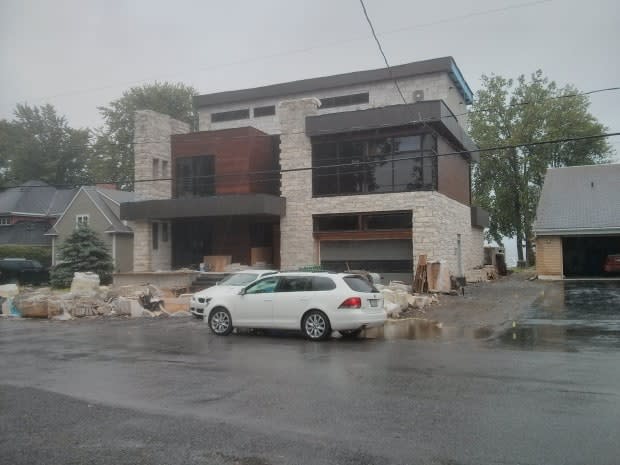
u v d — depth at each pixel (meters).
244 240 28.92
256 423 6.21
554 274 31.28
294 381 8.34
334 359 10.23
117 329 16.11
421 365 9.47
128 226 39.97
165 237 30.05
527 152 47.69
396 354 10.70
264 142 29.03
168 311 19.78
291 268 26.28
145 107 55.06
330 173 26.23
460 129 28.38
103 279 32.69
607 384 7.81
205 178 28.73
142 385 8.27
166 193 30.41
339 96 34.75
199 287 25.66
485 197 49.97
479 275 30.69
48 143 63.19
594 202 32.62
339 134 25.88
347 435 5.74
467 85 36.84
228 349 11.72
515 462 4.93
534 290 24.36
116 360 10.59
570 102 46.56
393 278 25.30
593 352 10.57
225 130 28.20
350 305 12.59
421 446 5.36
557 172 36.31
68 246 32.53
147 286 22.56
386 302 17.03
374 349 11.41
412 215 24.42
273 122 36.50
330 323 12.65
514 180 49.06
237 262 28.95
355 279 13.26
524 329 13.97
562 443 5.38
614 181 34.06
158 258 29.41
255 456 5.20
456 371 8.88
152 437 5.81
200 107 38.47
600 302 19.16
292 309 13.08
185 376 8.88
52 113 64.69
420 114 24.03
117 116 55.97
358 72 33.97
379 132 25.22
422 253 24.05
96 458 5.23
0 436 5.93
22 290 26.61
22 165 61.72
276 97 36.44
